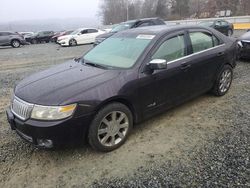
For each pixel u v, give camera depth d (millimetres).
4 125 4246
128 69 3480
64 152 3365
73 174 2945
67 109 2867
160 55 3754
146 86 3543
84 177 2887
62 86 3164
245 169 2859
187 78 4145
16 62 11578
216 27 18109
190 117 4258
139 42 3900
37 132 2863
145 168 2982
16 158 3283
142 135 3727
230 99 4969
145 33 4055
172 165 3008
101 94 3098
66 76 3494
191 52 4211
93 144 3189
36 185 2799
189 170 2896
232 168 2887
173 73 3863
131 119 3520
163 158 3156
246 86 5723
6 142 3678
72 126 2926
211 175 2791
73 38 20094
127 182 2762
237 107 4570
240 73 6871
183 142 3496
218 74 4863
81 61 4191
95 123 3104
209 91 5105
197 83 4410
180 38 4102
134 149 3385
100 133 3199
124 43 4102
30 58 12828
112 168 3018
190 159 3104
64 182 2824
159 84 3711
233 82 6062
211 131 3758
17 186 2795
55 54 14180
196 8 62312
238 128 3797
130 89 3361
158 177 2811
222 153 3182
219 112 4402
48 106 2861
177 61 3949
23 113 2990
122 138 3447
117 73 3414
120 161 3145
